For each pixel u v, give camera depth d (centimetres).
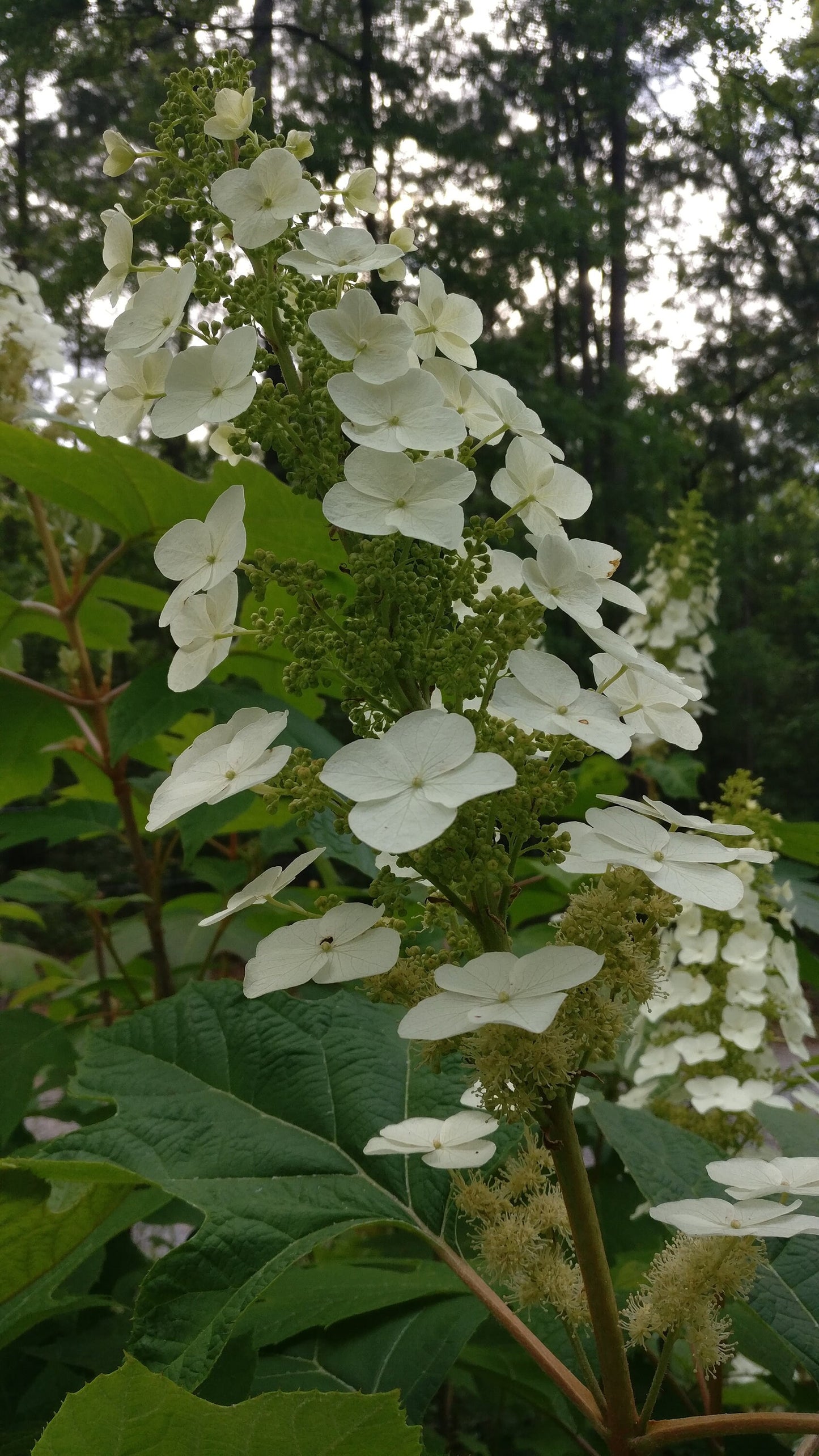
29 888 74
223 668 70
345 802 28
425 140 384
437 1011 25
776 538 579
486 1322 44
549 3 419
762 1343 41
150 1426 25
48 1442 25
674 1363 46
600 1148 66
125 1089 37
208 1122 36
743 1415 28
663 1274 30
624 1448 28
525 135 436
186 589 29
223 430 36
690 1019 63
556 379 447
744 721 477
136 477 58
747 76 430
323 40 377
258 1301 40
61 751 75
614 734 27
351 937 27
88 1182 34
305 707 73
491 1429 65
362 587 29
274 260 31
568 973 25
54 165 369
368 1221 32
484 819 28
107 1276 56
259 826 68
